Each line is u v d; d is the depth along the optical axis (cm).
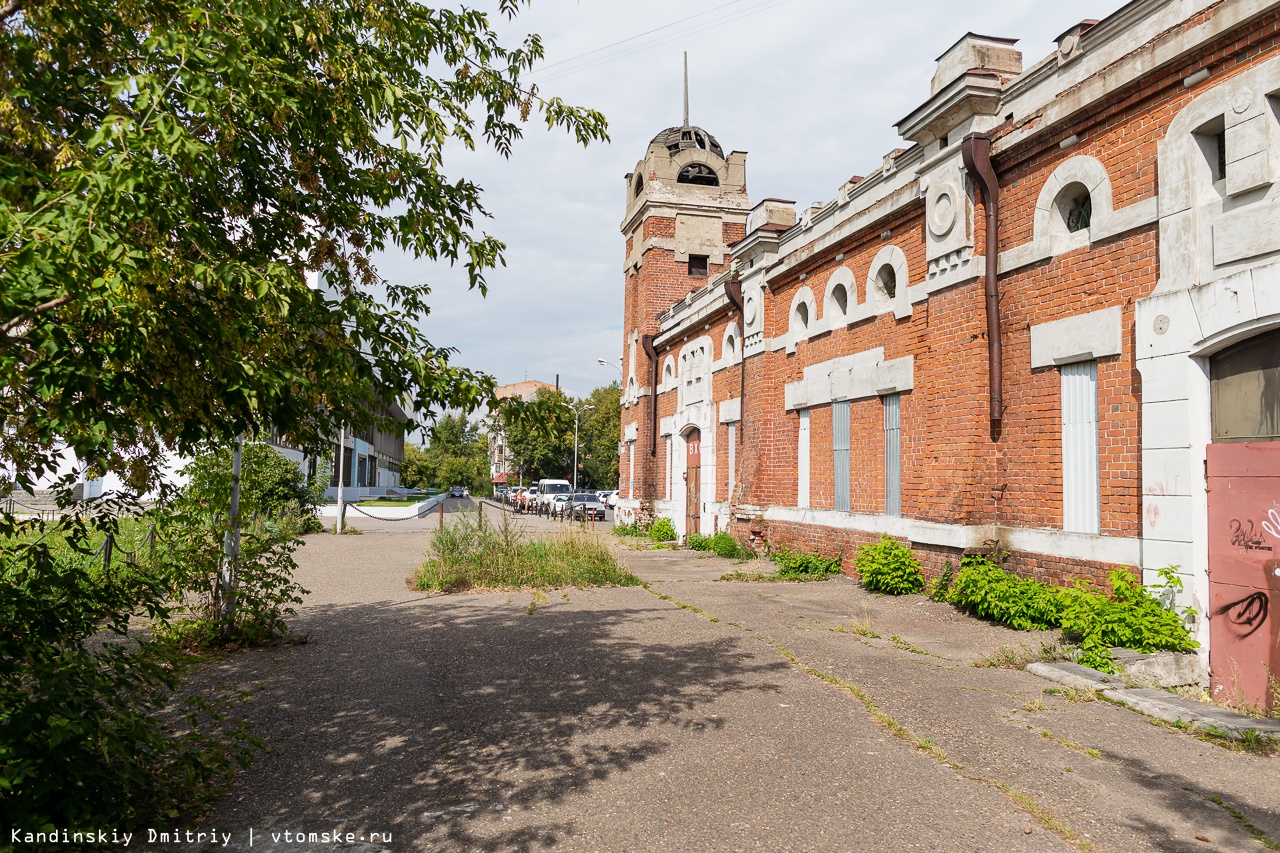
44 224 287
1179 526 699
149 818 400
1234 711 568
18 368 347
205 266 339
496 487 8344
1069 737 525
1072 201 895
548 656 766
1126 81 775
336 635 880
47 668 362
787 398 1565
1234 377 674
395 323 434
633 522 2672
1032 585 862
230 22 373
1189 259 703
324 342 419
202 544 815
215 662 748
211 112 336
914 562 1084
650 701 612
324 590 1250
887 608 1005
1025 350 929
